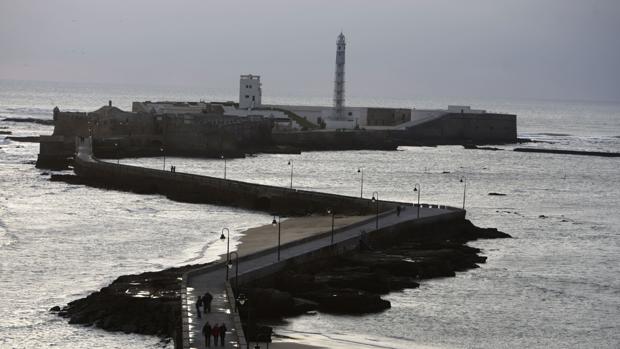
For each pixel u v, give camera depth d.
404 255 197.50
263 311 152.50
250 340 138.12
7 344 138.38
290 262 174.50
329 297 160.25
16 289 169.12
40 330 144.75
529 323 159.25
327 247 187.50
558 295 179.12
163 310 144.38
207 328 123.56
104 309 149.62
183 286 149.75
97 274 181.88
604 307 171.75
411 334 148.75
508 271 197.75
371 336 145.88
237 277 157.25
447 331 151.88
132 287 157.88
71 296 165.00
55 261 193.25
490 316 162.25
